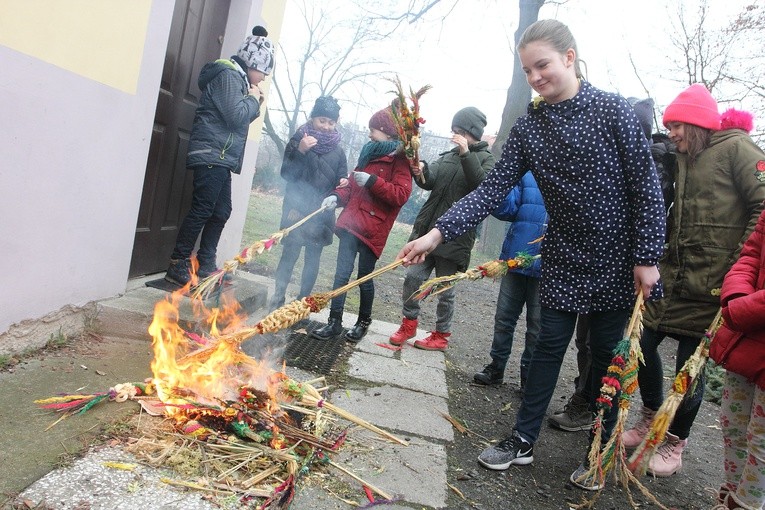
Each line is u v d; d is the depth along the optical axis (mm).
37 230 3000
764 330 2127
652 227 2645
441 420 3422
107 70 3314
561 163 2719
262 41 4414
